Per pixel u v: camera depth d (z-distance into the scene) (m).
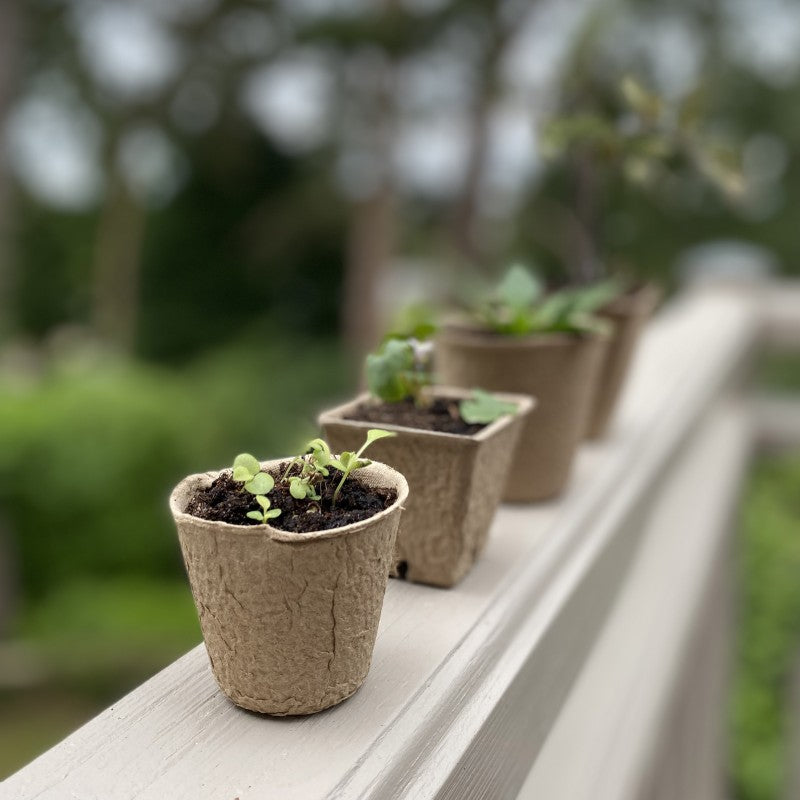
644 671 1.36
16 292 11.62
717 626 2.63
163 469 6.62
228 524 0.64
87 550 6.37
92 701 5.11
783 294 3.73
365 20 7.82
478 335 1.22
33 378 9.73
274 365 10.54
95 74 9.42
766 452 3.91
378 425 0.89
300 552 0.63
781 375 8.49
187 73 8.92
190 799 0.59
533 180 8.48
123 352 11.80
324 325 11.85
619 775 1.12
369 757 0.65
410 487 0.90
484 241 9.10
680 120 1.38
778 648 3.63
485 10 7.61
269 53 8.55
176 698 0.72
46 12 8.62
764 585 3.75
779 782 3.19
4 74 8.16
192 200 11.72
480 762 0.77
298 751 0.65
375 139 8.88
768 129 8.98
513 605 0.92
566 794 1.02
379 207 9.03
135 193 11.05
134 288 11.95
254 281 11.84
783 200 9.24
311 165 10.29
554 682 1.03
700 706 2.34
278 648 0.66
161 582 6.58
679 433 1.92
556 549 1.08
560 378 1.15
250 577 0.64
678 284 7.94
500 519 1.16
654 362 2.36
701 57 7.57
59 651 5.66
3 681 5.28
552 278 1.67
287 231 10.64
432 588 0.94
